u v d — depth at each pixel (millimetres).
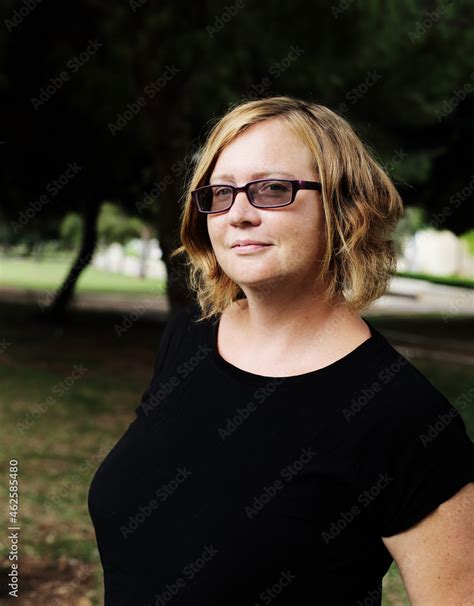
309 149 1141
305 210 1135
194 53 6602
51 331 14555
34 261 52250
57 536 4453
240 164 1156
